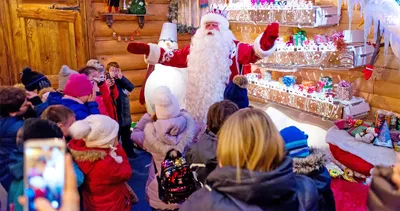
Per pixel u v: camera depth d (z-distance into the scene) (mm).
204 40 2943
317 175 1525
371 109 3316
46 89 2766
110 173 1798
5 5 3906
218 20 2994
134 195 2402
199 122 2928
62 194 784
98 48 4578
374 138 2869
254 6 3994
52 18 4160
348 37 3176
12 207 1201
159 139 2123
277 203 1091
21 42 4062
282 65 3613
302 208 1152
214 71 2898
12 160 1524
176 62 3182
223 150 1137
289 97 3631
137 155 4016
